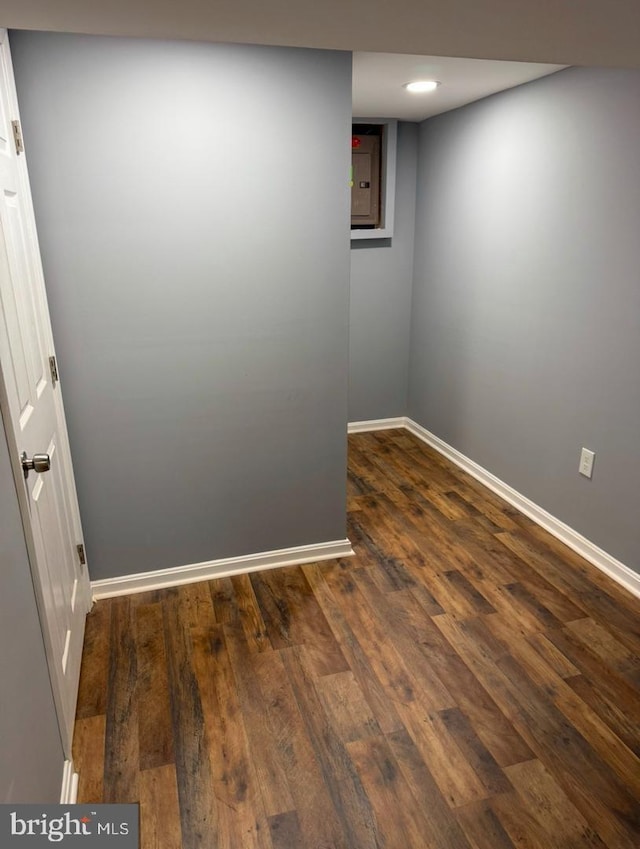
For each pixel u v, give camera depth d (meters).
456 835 1.54
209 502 2.55
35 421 1.69
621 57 1.23
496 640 2.23
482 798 1.63
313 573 2.68
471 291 3.49
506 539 2.96
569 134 2.58
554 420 2.91
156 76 2.02
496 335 3.30
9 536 1.27
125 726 1.86
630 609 2.41
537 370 2.99
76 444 2.30
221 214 2.22
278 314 2.40
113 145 2.04
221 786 1.67
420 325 4.17
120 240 2.13
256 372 2.45
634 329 2.37
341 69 2.20
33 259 1.91
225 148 2.15
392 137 3.76
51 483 1.83
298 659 2.15
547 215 2.79
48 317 2.07
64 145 2.00
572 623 2.33
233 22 0.97
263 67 2.11
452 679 2.05
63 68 1.93
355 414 4.44
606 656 2.15
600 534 2.68
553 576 2.64
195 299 2.28
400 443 4.26
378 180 3.92
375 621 2.35
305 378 2.52
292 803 1.62
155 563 2.56
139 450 2.39
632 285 2.35
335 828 1.56
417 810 1.60
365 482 3.63
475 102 3.22
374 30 1.03
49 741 1.47
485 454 3.56
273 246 2.31
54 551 1.78
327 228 2.36
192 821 1.58
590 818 1.58
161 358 2.31
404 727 1.86
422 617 2.37
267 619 2.36
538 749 1.78
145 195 2.12
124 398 2.31
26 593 1.37
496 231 3.19
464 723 1.87
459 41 1.11
